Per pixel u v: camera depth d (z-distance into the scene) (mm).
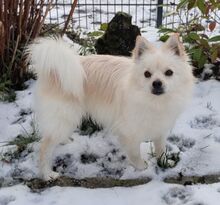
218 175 1178
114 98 1152
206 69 1546
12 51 1512
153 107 1101
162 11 1951
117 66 1167
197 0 1423
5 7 1439
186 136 1301
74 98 1149
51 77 1139
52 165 1240
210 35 1759
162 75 1071
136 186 1152
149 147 1288
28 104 1428
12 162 1240
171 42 1098
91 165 1231
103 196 1128
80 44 1722
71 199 1121
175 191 1130
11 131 1335
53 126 1157
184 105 1132
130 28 1562
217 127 1331
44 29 1693
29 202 1117
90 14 2137
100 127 1340
